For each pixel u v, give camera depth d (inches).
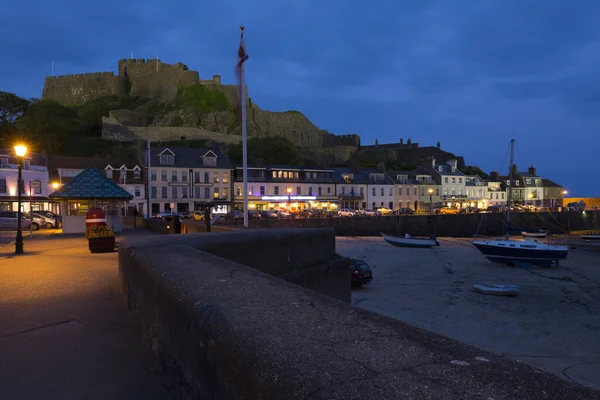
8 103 3986.2
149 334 159.8
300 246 327.9
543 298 814.5
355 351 60.4
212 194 2716.5
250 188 2800.2
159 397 124.0
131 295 211.6
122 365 150.1
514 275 1093.8
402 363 55.1
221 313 86.7
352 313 83.7
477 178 3900.1
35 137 3754.9
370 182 3223.4
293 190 2925.7
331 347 62.5
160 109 5113.2
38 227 1285.7
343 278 371.6
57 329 192.9
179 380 112.9
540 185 4266.7
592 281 1020.5
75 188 970.1
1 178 1916.8
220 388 77.1
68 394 126.9
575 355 518.6
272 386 55.0
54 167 2310.5
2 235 977.5
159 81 5546.3
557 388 46.4
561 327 628.1
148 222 1192.8
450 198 3617.1
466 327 627.5
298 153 4840.1
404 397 44.4
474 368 53.1
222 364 75.5
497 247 1257.4
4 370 145.8
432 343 63.8
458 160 5073.8
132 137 4138.8
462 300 794.2
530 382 47.8
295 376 53.3
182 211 2645.2
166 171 2618.1
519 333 600.7
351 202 3139.8
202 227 579.2
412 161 5113.2
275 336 69.2
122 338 180.5
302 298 99.1
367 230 2188.7
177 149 2768.2
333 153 5265.8
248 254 276.5
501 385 46.9
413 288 903.1
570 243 1925.4
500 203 4001.0
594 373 464.1
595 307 746.2
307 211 2628.0
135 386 132.0
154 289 148.9
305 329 72.8
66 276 342.3
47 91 5866.1
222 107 5226.4
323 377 51.4
